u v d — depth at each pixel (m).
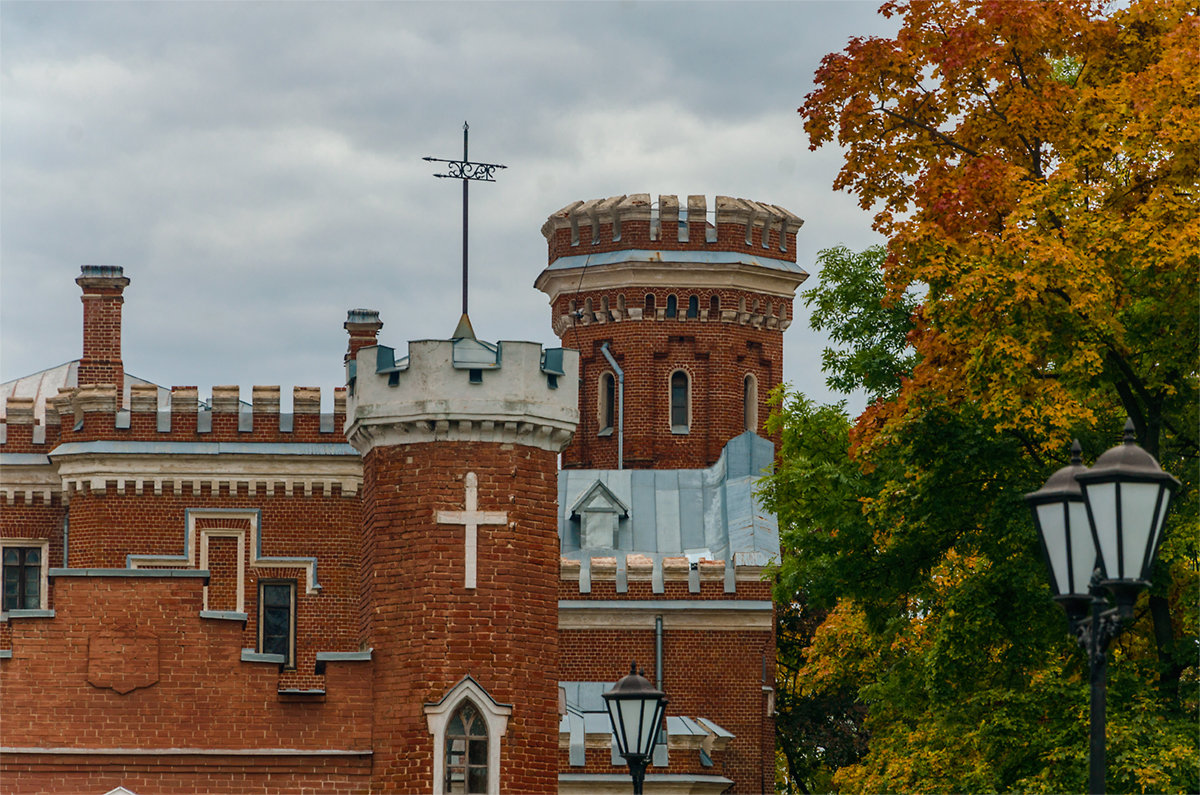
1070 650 119.56
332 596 166.00
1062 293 111.00
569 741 173.62
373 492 123.12
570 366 125.06
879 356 149.75
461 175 129.50
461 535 120.81
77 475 167.00
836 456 151.38
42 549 173.75
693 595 193.38
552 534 123.25
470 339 124.19
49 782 117.06
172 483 166.50
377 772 119.00
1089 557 67.75
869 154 126.12
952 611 117.81
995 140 122.00
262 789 118.44
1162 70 112.12
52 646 118.19
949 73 119.50
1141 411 118.12
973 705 117.81
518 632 120.62
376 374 123.44
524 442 122.56
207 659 119.06
